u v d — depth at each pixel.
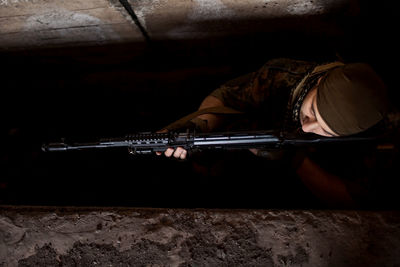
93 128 2.46
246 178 1.93
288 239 1.09
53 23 1.65
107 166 2.25
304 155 1.40
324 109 0.91
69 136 2.43
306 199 1.83
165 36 1.91
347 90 0.85
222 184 1.97
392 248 1.06
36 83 2.39
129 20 1.66
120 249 1.15
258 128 1.36
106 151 2.26
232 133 1.17
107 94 2.39
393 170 1.17
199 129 1.33
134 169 2.22
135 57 2.19
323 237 1.08
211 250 1.11
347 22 1.65
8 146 2.32
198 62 2.23
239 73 2.19
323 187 1.33
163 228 1.15
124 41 1.95
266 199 1.88
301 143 1.14
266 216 1.12
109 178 2.22
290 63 1.29
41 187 2.19
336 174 1.34
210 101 1.54
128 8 1.52
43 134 2.42
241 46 2.04
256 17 1.66
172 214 1.17
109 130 2.44
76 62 2.22
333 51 1.80
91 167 2.26
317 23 1.70
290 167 1.50
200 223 1.14
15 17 1.55
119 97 2.39
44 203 2.14
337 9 1.55
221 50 2.10
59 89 2.40
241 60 2.16
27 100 2.46
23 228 1.20
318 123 0.97
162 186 2.13
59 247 1.18
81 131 2.45
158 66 2.27
